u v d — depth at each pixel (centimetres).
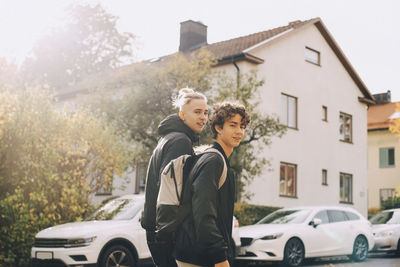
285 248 1198
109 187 1166
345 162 2575
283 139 2202
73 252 895
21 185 1048
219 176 296
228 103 319
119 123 1563
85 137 1120
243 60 2044
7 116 1027
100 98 1612
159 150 361
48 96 1153
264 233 1196
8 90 1108
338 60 2589
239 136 315
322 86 2467
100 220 1010
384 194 3606
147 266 973
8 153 1030
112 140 1170
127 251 941
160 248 321
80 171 1092
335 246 1311
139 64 1644
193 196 290
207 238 280
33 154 1055
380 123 3659
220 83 1568
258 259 1181
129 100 1558
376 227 1602
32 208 1025
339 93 2581
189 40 2772
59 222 1051
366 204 2688
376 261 1394
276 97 2184
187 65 1564
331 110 2517
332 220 1337
